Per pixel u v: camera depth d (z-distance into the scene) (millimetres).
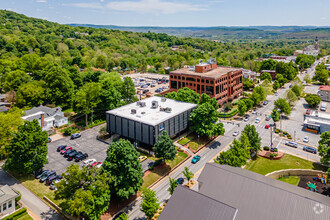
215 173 51312
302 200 41969
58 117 107625
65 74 135750
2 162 77562
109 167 56406
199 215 39281
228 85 141500
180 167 76375
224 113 123062
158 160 77375
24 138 66312
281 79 182125
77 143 91625
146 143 83812
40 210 56875
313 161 78875
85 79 164375
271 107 136000
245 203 44656
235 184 48062
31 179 69188
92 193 51594
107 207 53031
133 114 91625
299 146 89625
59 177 68062
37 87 126000
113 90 115625
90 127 106562
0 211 53000
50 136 97250
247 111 128250
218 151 86125
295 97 130875
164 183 68125
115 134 95625
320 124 100188
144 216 55344
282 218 40906
